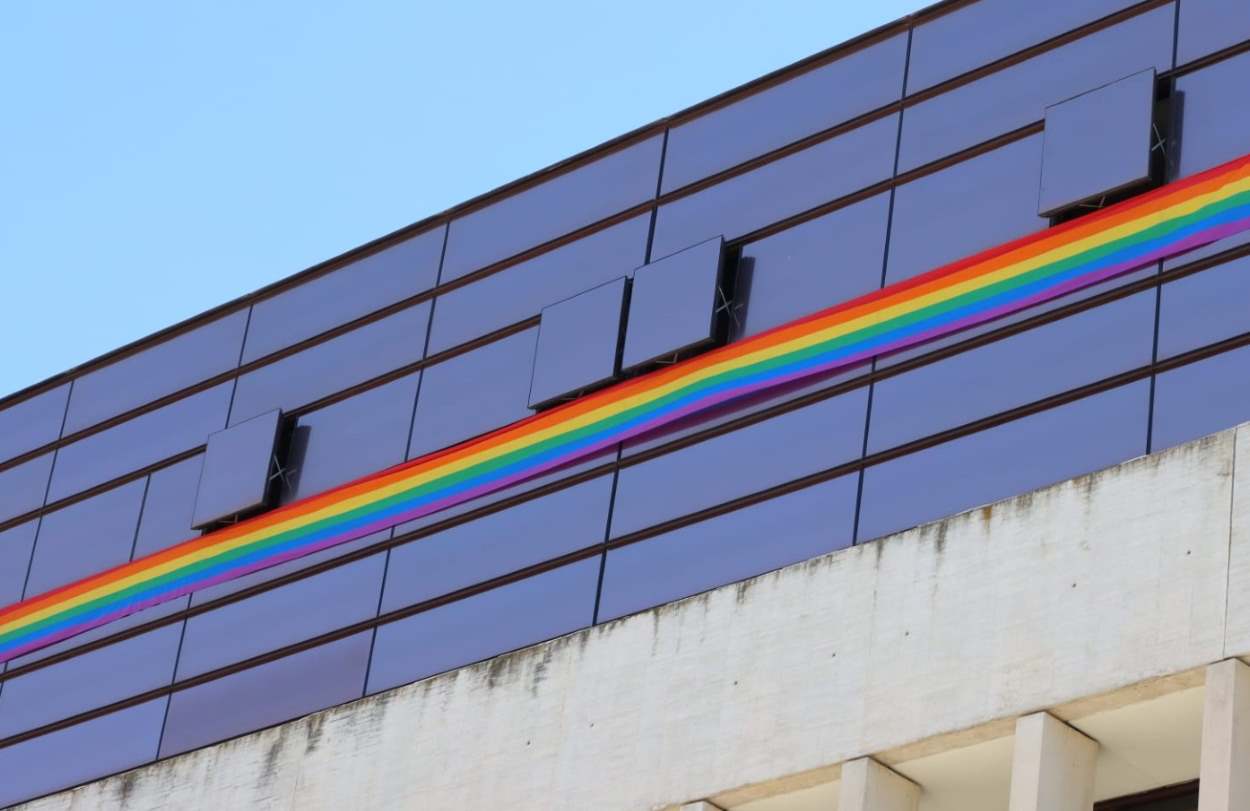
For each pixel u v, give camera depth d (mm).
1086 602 28625
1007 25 34594
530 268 37938
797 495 32875
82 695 39188
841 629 30391
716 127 36969
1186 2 32969
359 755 33969
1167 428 30203
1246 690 27141
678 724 31141
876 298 33500
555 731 32219
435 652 35281
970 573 29688
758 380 34000
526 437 36156
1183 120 32188
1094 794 28875
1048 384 31453
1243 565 27703
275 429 39156
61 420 43000
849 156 35125
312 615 37156
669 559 33594
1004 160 33531
